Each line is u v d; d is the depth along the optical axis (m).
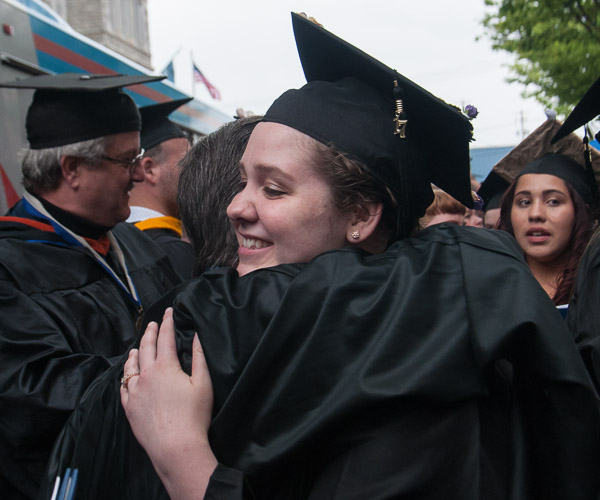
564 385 0.90
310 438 0.89
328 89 1.10
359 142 1.05
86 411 1.17
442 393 0.89
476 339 0.91
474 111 1.24
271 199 1.07
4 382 1.55
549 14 8.88
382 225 1.15
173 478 0.93
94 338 1.82
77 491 1.08
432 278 0.98
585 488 0.90
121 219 2.14
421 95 1.10
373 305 0.95
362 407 0.89
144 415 0.98
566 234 2.25
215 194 1.40
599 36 8.77
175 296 1.12
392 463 0.89
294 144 1.05
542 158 2.35
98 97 2.04
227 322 0.99
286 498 0.95
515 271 0.97
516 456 0.95
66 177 2.00
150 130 3.06
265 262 1.10
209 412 0.97
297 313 0.95
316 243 1.07
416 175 1.17
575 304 1.67
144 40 22.50
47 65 4.13
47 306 1.75
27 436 1.53
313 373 0.92
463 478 0.90
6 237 1.86
